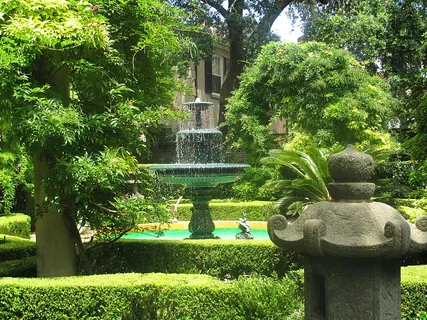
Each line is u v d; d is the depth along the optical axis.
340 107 12.69
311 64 13.20
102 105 5.99
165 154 18.55
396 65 15.45
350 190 2.47
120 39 5.81
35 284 4.30
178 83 11.47
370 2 16.06
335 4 18.91
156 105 6.88
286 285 4.13
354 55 15.44
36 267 5.81
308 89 13.32
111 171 4.77
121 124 5.23
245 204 13.27
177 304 4.14
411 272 4.46
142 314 4.16
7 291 4.29
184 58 16.45
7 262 5.98
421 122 6.11
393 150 9.84
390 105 13.14
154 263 6.28
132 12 5.59
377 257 2.33
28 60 4.66
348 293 2.41
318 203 2.59
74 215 5.52
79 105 5.96
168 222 6.10
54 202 5.04
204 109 9.61
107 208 5.54
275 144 14.90
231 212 13.21
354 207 2.43
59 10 4.81
